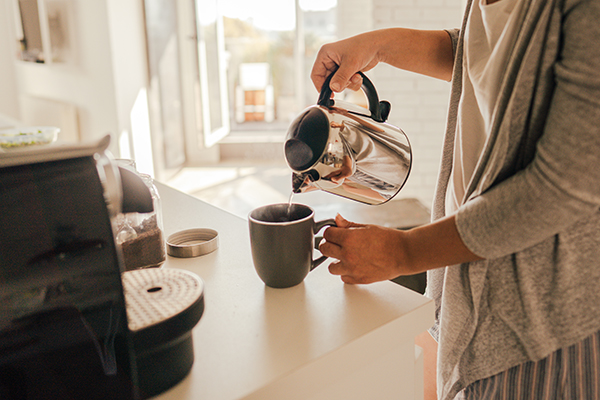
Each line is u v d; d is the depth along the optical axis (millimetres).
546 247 581
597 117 471
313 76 822
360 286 643
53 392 399
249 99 6934
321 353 490
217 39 5090
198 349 504
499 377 646
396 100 3215
